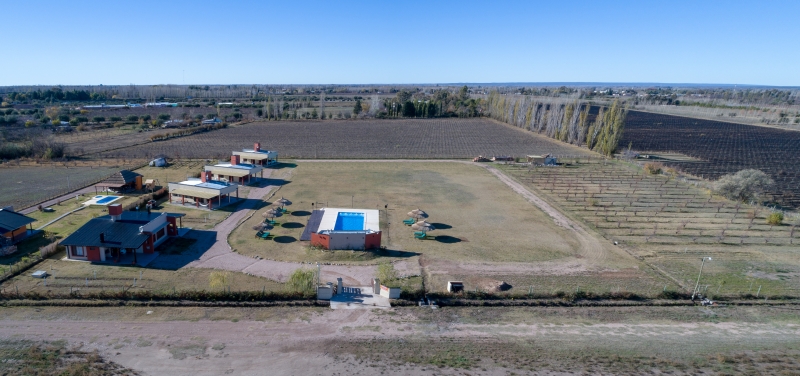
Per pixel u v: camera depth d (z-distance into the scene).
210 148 119.56
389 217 64.19
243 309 37.78
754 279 45.97
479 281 44.47
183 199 68.88
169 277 43.28
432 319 36.97
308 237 54.25
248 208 67.25
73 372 28.33
